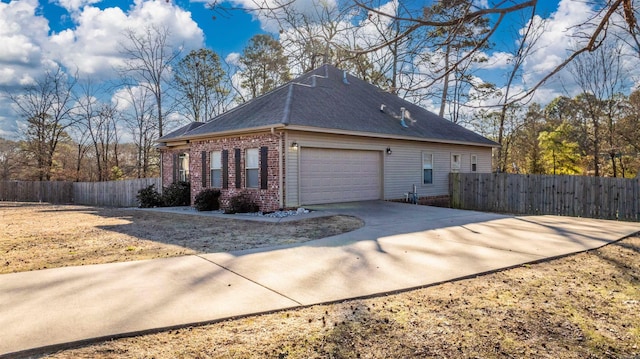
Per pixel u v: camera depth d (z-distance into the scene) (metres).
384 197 15.28
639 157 20.62
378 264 5.81
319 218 10.84
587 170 24.78
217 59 33.06
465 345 3.17
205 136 14.71
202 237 8.58
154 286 4.75
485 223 10.00
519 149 30.03
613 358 2.96
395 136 15.05
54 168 32.62
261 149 12.82
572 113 25.25
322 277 5.14
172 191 17.62
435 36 4.29
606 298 4.33
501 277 5.17
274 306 4.06
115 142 33.69
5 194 29.84
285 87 15.62
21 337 3.24
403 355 3.01
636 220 12.16
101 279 5.08
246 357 2.98
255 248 7.11
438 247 7.02
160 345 3.18
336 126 13.16
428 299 4.29
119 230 10.05
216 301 4.21
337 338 3.31
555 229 9.09
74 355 2.99
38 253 7.02
